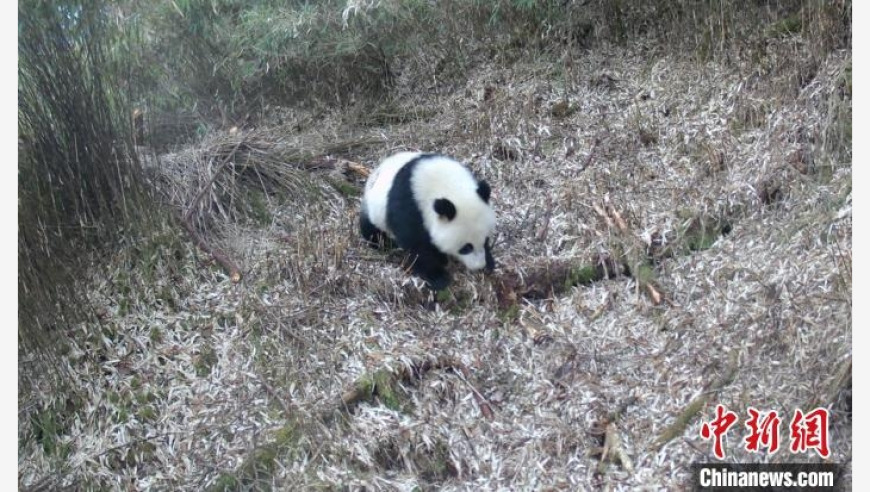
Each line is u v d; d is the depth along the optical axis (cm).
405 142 574
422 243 461
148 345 438
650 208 488
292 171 530
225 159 518
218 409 416
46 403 421
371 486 389
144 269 457
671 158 516
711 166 496
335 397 415
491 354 440
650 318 440
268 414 412
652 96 558
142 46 556
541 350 438
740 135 507
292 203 519
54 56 432
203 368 430
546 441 400
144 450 405
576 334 442
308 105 637
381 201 473
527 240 489
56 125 439
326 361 429
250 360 430
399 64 645
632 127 538
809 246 428
